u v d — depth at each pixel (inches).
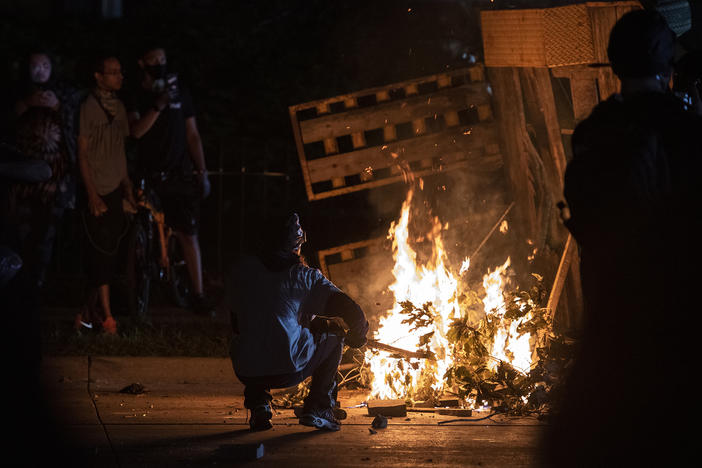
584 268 272.4
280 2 1295.5
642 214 261.1
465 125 637.9
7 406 388.5
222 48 1224.2
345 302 401.7
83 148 628.4
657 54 288.4
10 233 383.9
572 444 253.1
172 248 762.2
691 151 273.4
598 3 520.4
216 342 625.9
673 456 244.5
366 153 640.4
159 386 507.5
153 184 685.9
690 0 568.7
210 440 389.4
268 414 406.6
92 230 639.1
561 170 576.7
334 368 414.9
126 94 1003.9
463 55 1173.1
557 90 615.2
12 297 386.0
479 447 379.6
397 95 650.2
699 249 257.4
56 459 351.6
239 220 1050.7
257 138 1122.0
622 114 280.1
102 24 1264.8
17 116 634.2
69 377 520.7
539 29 552.1
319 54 1234.6
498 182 636.1
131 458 357.1
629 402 249.1
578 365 261.6
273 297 399.5
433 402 465.1
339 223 931.3
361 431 409.7
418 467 349.1
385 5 1254.9
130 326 674.2
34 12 1318.9
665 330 252.1
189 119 708.7
